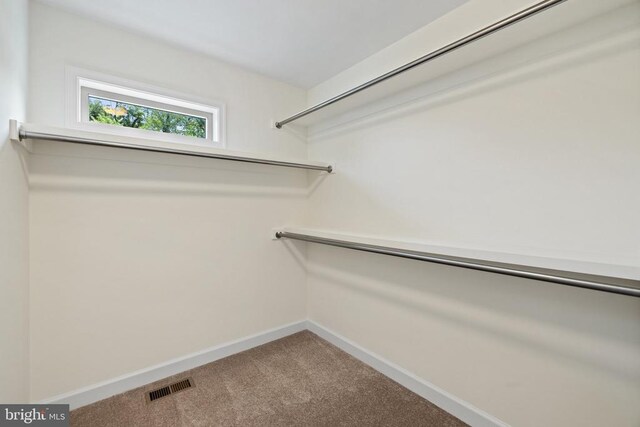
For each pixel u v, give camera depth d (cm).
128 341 166
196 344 191
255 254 217
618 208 101
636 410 98
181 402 155
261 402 156
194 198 188
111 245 159
